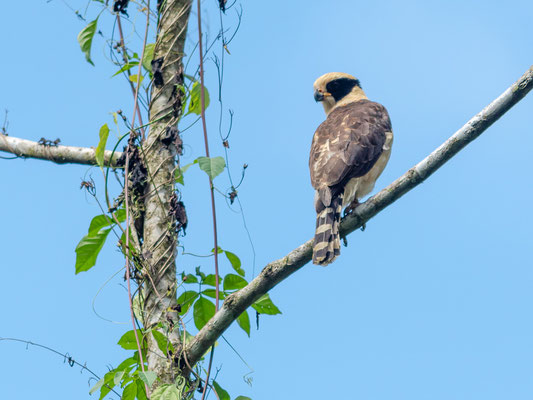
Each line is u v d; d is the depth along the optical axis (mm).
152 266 9188
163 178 9578
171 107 9812
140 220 9555
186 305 9297
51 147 11906
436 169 8742
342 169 10555
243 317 9172
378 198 9312
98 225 9570
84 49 9648
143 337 8922
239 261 9344
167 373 8648
